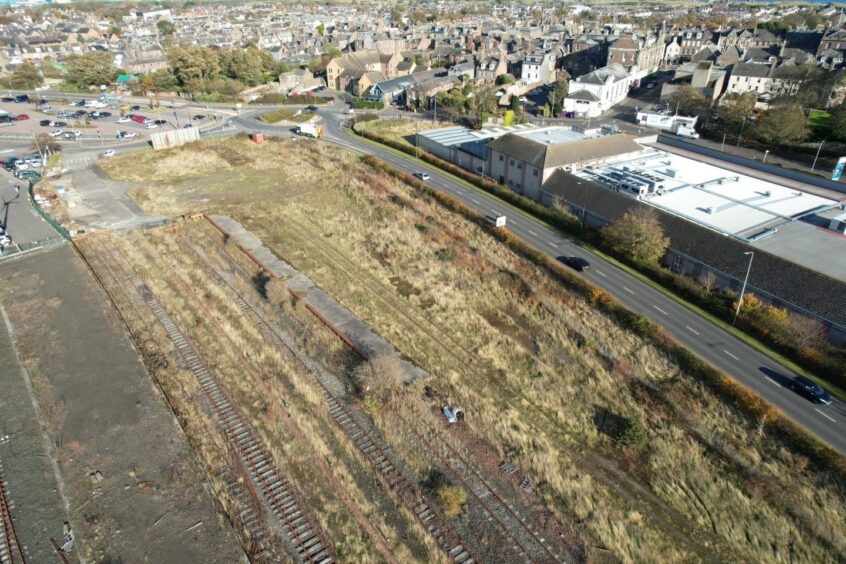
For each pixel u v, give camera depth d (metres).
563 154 77.38
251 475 34.91
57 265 61.19
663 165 79.88
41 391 42.47
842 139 98.62
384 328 49.84
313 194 82.56
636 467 36.09
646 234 58.97
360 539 30.98
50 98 149.62
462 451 36.59
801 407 40.25
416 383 42.25
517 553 30.27
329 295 55.16
